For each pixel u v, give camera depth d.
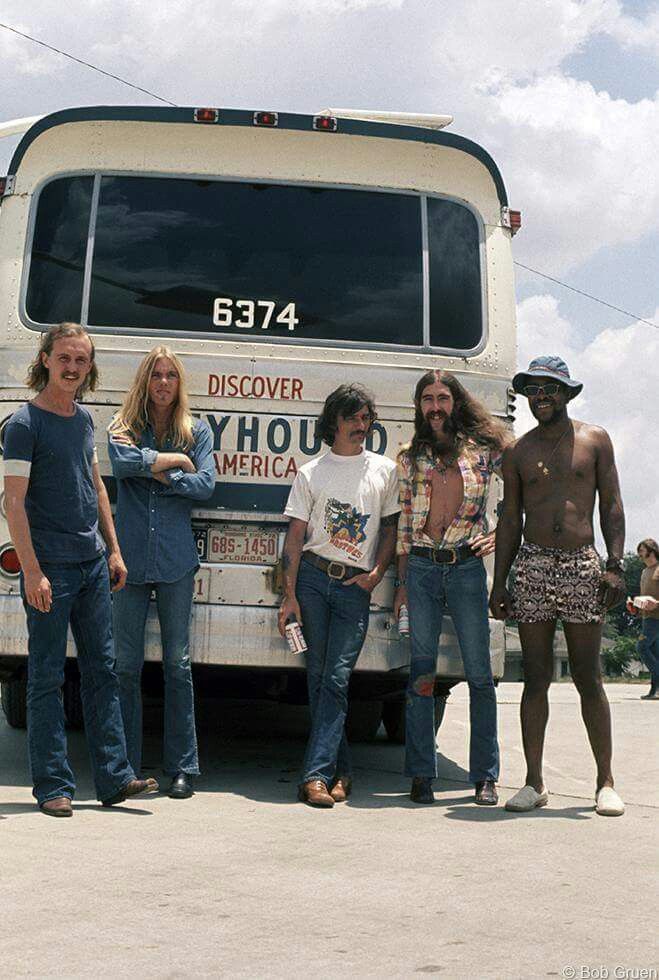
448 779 6.86
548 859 4.66
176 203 6.54
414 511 6.03
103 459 6.31
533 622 5.84
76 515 5.38
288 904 3.92
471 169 6.79
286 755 7.49
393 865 4.50
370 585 6.07
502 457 6.01
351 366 6.46
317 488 6.07
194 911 3.81
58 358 5.30
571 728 9.45
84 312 6.43
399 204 6.68
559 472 5.80
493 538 6.12
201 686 7.01
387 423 6.46
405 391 6.49
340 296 6.54
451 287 6.66
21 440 5.24
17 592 6.10
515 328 6.75
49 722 5.34
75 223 6.49
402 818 5.51
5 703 7.98
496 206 6.80
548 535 5.80
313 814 5.54
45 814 5.30
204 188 6.57
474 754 6.04
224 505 6.29
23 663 6.38
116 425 6.04
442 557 6.00
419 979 3.23
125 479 5.98
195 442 6.11
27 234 6.48
